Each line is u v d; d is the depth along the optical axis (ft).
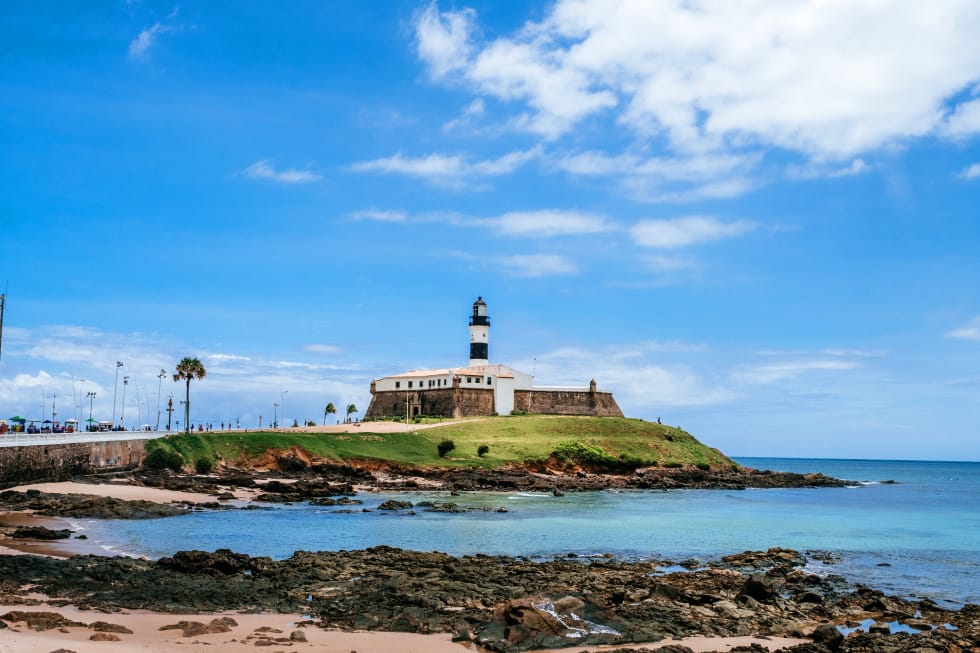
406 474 435.53
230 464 408.87
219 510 269.64
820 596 136.77
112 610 108.27
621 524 256.93
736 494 431.43
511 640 100.32
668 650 98.32
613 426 590.55
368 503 317.01
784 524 268.21
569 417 620.08
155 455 375.04
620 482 461.37
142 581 127.13
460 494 372.79
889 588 155.63
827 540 228.02
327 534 214.07
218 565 140.87
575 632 105.19
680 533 235.81
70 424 449.06
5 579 122.01
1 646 81.76
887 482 635.66
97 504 236.43
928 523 279.28
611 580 143.13
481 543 205.05
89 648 84.64
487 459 474.90
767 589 132.16
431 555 163.22
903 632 112.98
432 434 520.01
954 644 104.68
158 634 96.43
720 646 103.81
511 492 389.60
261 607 115.14
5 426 375.66
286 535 209.15
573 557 183.83
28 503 229.04
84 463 309.63
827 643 106.52
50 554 157.89
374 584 131.23
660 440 579.07
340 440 469.16
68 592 117.70
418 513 277.64
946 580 164.76
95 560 142.51
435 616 111.45
